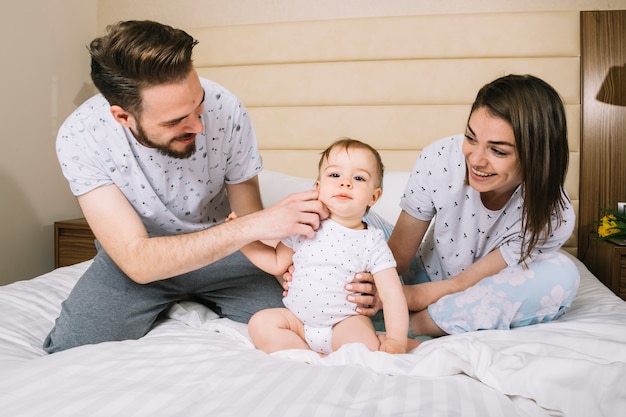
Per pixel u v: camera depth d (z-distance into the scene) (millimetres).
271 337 1250
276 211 1271
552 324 1240
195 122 1269
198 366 1047
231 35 2846
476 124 1169
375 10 2721
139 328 1413
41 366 1039
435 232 1481
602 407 845
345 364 1081
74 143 1363
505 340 1138
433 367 1011
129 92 1189
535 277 1284
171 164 1431
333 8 2768
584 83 2514
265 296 1542
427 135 2656
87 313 1357
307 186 2408
